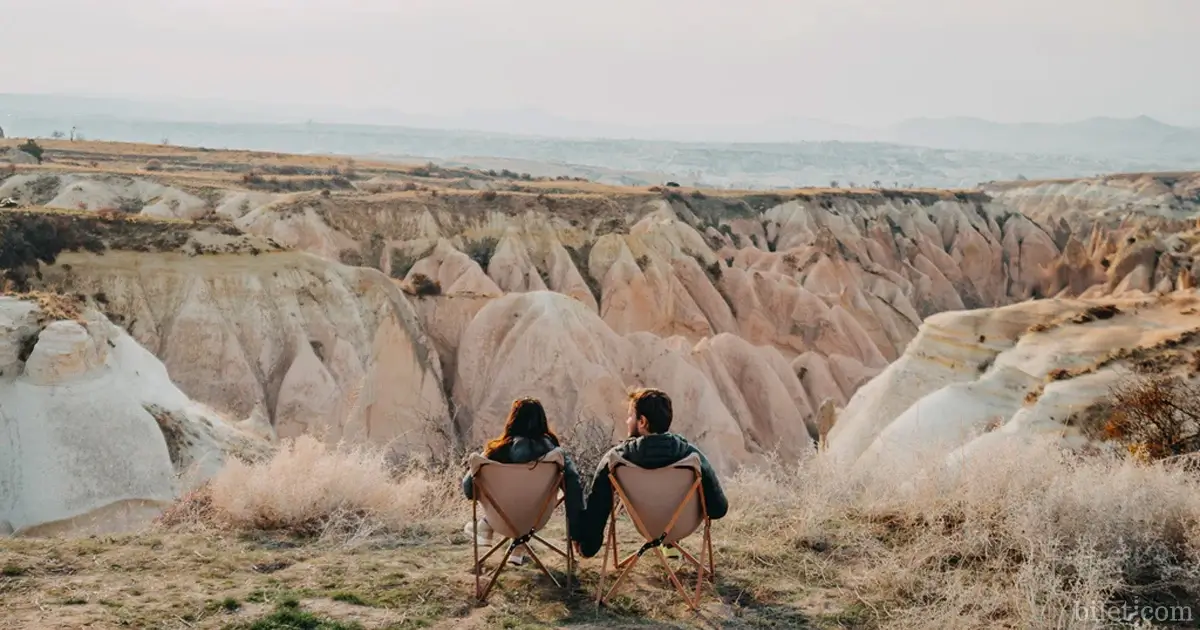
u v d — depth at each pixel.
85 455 16.41
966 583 6.38
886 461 9.72
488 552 6.56
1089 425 14.51
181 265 33.28
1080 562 5.93
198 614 5.66
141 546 7.14
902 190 104.12
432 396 28.72
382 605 6.00
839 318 51.50
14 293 18.70
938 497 7.70
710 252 59.06
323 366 32.38
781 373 38.69
